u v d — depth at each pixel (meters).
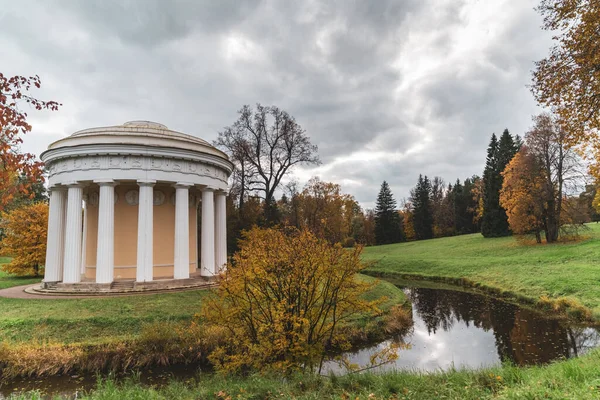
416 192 94.75
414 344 19.06
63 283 24.42
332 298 12.34
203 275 27.23
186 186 26.55
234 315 12.15
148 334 16.09
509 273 34.81
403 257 56.25
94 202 28.11
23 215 37.91
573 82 13.21
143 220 24.86
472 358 16.67
